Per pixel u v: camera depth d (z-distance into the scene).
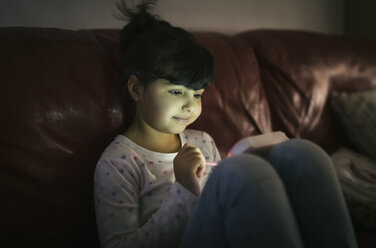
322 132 1.17
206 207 0.48
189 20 1.25
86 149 0.73
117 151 0.72
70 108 0.71
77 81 0.73
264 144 0.58
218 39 1.07
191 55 0.68
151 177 0.74
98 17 1.07
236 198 0.44
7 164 0.64
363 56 1.29
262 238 0.42
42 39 0.74
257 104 1.07
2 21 0.93
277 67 1.14
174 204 0.60
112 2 1.08
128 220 0.64
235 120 1.00
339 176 0.91
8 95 0.65
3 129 0.64
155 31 0.73
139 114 0.77
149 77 0.69
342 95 1.18
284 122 1.12
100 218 0.65
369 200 0.82
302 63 1.17
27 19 0.97
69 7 1.02
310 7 1.56
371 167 0.95
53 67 0.71
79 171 0.72
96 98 0.75
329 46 1.25
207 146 0.88
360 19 1.59
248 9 1.39
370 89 1.28
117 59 0.82
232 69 1.03
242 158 0.47
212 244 0.47
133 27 0.79
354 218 0.85
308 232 0.51
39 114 0.68
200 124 0.94
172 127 0.71
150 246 0.58
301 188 0.50
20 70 0.68
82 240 0.74
